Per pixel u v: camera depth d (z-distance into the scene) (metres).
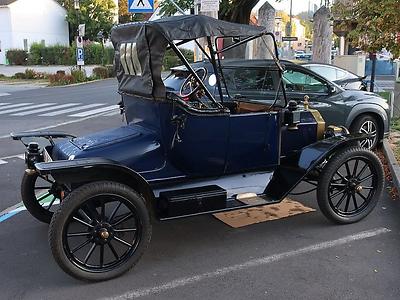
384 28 7.09
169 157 4.38
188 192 4.38
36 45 43.25
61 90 22.78
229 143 4.52
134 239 4.02
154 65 4.03
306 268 4.05
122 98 4.90
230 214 5.32
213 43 4.69
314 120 5.29
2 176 7.06
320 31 13.98
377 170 5.06
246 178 4.83
